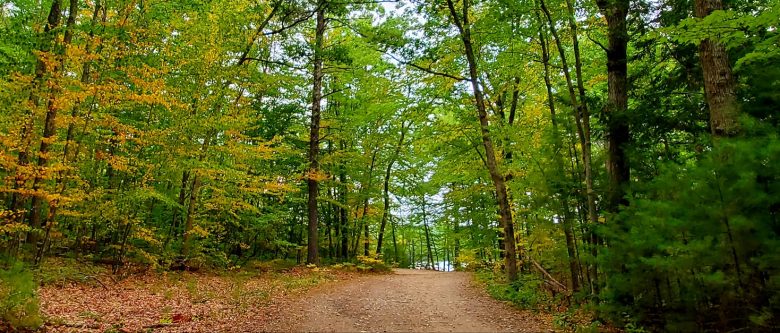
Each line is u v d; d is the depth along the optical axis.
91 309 8.39
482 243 20.06
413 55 14.13
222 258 16.23
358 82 22.14
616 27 9.74
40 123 11.41
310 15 16.77
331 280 15.77
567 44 14.09
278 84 18.17
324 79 21.92
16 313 6.56
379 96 19.78
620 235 6.90
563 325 8.30
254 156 15.87
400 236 42.66
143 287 11.33
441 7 13.91
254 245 20.28
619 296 6.98
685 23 6.50
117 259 13.02
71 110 12.02
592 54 15.23
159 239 16.06
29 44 11.02
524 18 11.92
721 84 7.04
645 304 6.54
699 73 9.36
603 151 10.19
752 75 7.46
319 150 22.94
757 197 4.85
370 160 23.97
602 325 7.85
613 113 9.28
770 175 4.99
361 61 21.61
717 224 5.14
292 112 19.75
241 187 15.83
